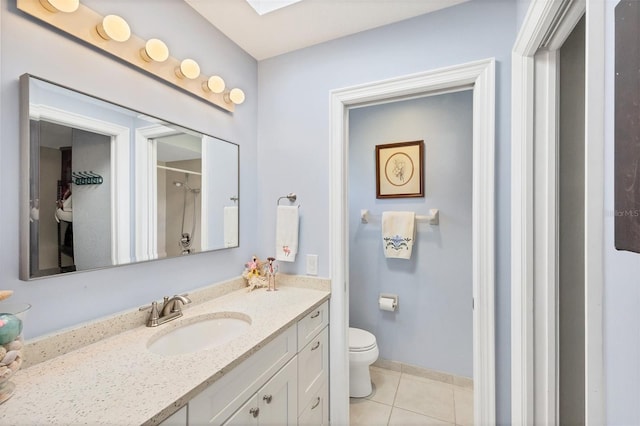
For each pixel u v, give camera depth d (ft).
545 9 2.99
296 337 4.39
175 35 4.52
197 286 4.91
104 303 3.59
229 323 4.50
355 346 6.59
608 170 1.67
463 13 4.65
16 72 2.88
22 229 2.91
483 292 4.44
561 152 3.90
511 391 4.22
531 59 3.87
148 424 2.17
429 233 7.53
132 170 3.91
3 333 2.30
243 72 5.98
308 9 4.83
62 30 3.19
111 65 3.69
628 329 1.49
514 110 4.07
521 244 3.91
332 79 5.65
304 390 4.61
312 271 5.78
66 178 3.20
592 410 1.74
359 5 4.74
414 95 5.20
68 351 3.14
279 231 5.90
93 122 3.48
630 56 1.43
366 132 8.22
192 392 2.54
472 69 4.51
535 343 3.85
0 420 2.15
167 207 4.38
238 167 5.77
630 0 1.43
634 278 1.44
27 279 2.89
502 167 4.36
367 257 8.20
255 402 3.43
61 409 2.26
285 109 6.11
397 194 7.82
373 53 5.30
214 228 5.22
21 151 2.91
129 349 3.25
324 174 5.70
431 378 7.47
